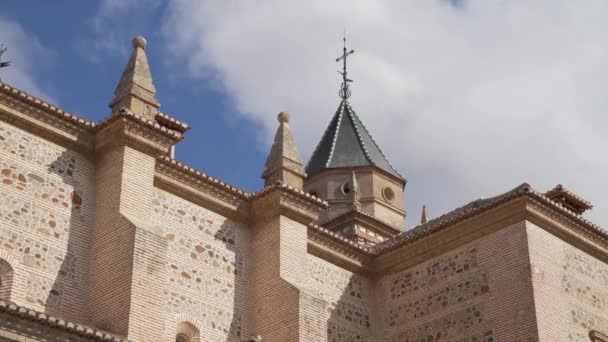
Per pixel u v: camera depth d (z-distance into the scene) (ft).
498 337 86.74
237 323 84.64
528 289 86.12
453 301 91.66
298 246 88.33
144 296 73.26
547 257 88.94
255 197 88.89
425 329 92.99
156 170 82.53
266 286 86.02
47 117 77.77
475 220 91.50
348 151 140.77
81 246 77.05
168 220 82.79
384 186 139.44
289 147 92.99
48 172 77.05
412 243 95.96
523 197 87.92
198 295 82.48
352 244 96.32
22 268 72.38
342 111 149.07
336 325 92.99
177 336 80.84
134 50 85.05
